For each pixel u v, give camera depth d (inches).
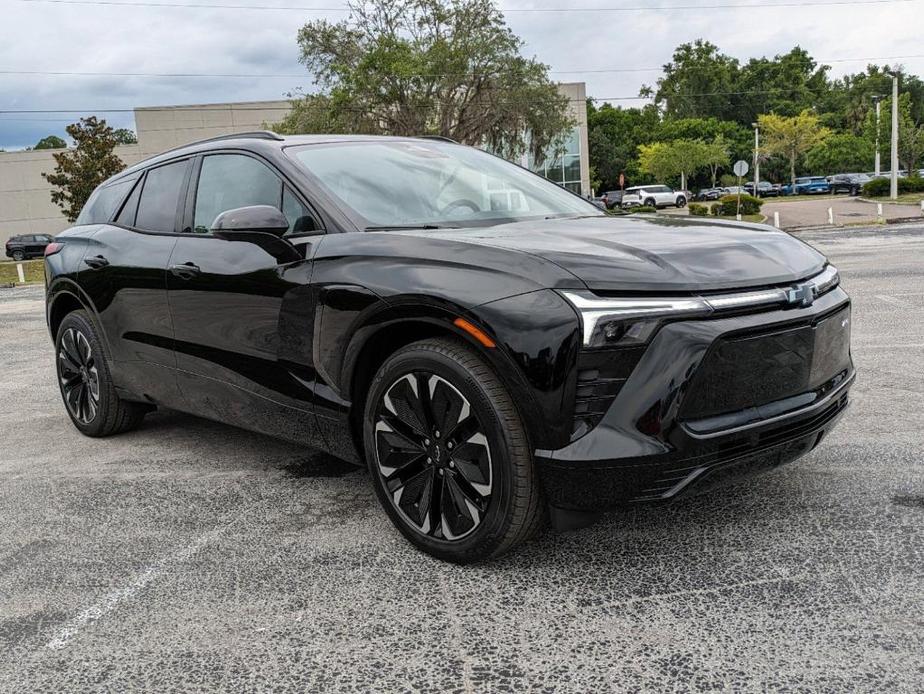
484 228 122.4
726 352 97.0
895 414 169.8
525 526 102.0
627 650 87.4
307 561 113.7
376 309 109.7
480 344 98.9
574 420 95.4
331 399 121.2
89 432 186.5
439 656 88.3
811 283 107.8
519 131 1654.8
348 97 1453.0
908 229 907.4
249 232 121.2
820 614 92.3
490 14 1550.2
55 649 93.8
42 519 135.8
